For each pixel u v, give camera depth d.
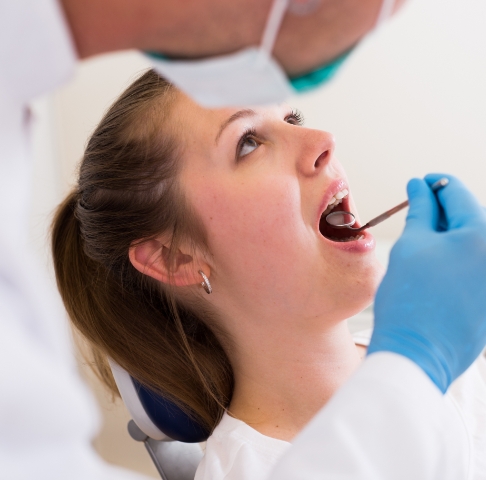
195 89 0.51
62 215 1.33
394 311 0.79
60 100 2.57
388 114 2.48
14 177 0.48
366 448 0.63
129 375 1.29
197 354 1.28
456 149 2.49
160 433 1.31
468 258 0.82
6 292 0.47
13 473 0.44
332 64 0.53
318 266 1.10
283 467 0.62
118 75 2.56
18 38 0.44
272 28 0.47
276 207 1.07
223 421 1.20
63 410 0.46
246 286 1.13
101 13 0.47
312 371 1.17
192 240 1.14
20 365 0.44
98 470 0.51
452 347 0.76
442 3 2.38
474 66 2.42
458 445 0.69
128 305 1.30
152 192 1.15
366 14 0.48
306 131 1.10
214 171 1.10
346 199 1.21
